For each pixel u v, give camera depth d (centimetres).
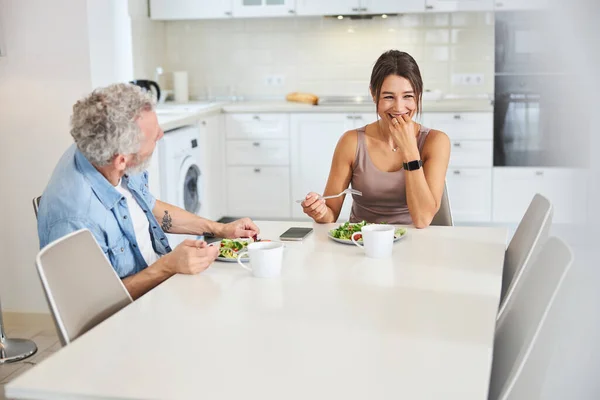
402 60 255
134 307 170
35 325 381
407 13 571
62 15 354
